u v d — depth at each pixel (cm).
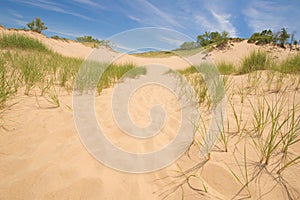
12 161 105
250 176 100
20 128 142
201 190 95
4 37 610
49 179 95
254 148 122
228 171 106
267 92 241
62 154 118
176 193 94
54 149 123
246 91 261
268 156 105
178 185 100
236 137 139
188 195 92
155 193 95
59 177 97
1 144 120
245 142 130
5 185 88
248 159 113
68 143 132
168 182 103
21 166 102
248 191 91
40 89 253
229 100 232
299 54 353
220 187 96
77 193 89
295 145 117
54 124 157
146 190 97
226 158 117
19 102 193
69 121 167
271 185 92
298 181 91
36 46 687
